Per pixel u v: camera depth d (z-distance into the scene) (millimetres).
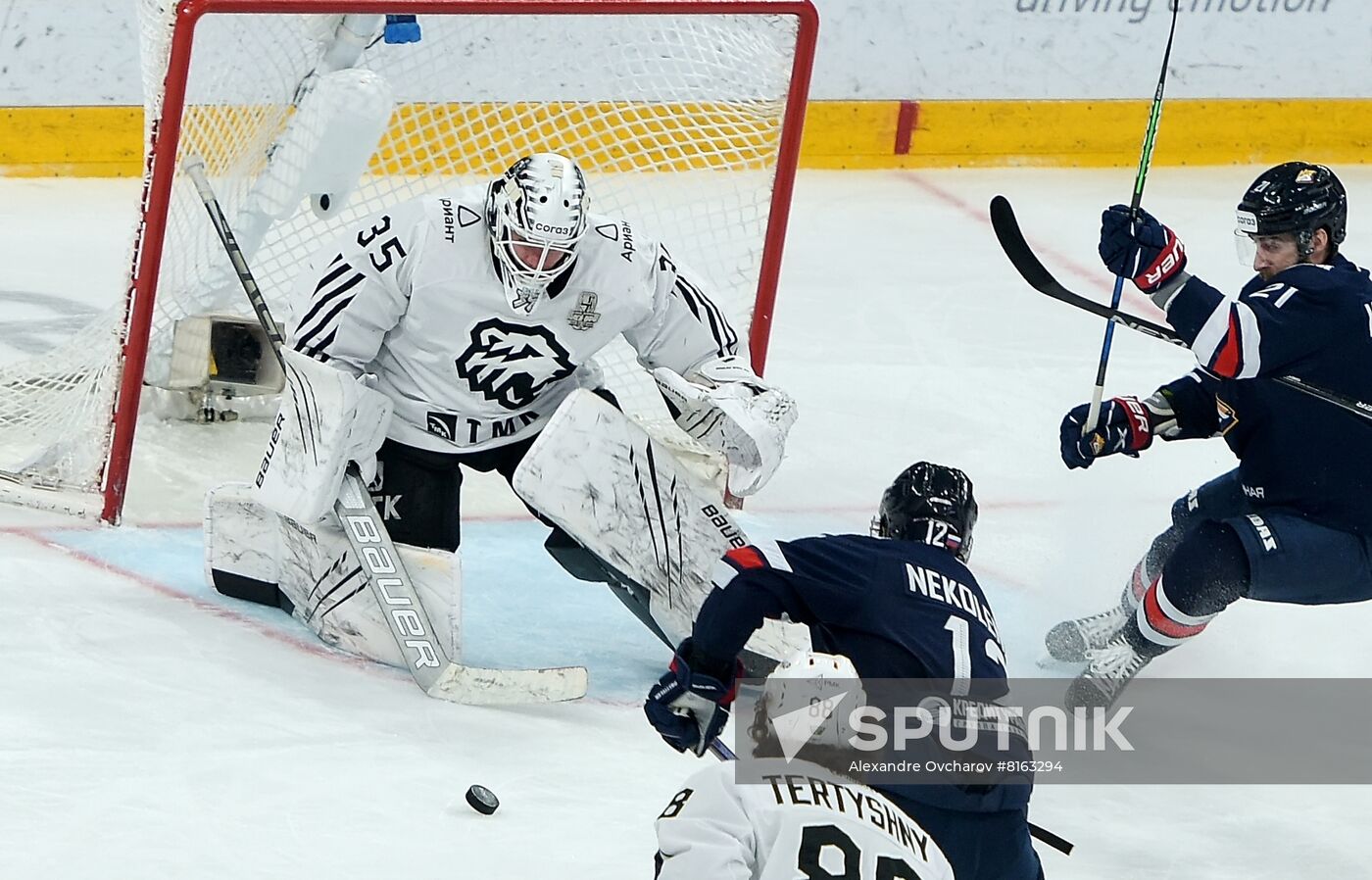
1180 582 14109
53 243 25641
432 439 15109
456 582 14523
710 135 19844
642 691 14867
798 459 20562
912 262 28156
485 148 23578
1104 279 28047
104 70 28469
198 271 18969
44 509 16922
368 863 11695
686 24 19594
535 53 21469
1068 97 33375
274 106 18438
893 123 32562
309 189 18453
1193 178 33500
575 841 12219
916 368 23828
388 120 18109
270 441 14820
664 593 14852
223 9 15531
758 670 14555
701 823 8086
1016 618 16984
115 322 16969
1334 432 13992
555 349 14820
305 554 15055
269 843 11836
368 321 14367
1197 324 14258
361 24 18047
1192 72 33750
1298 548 13969
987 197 31625
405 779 12859
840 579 10000
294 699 13953
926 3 32094
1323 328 13680
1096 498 20031
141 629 14883
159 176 15961
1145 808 13711
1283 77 34156
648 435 14812
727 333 15445
